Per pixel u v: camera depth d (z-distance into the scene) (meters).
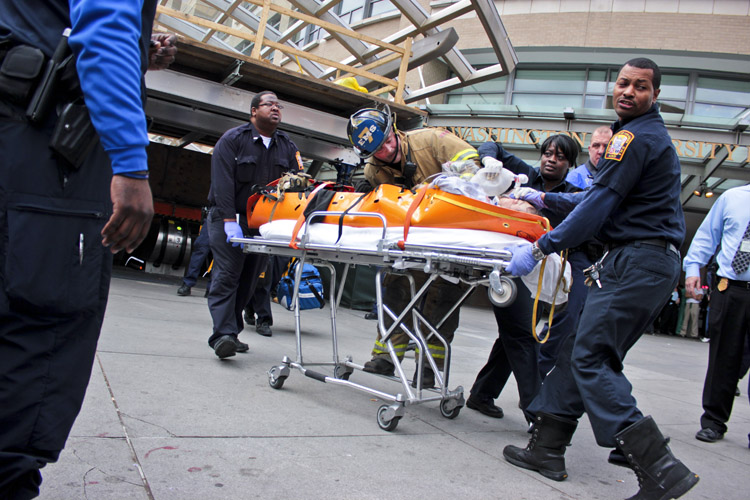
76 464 1.75
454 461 2.29
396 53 7.88
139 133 1.08
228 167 3.64
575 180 3.53
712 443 3.25
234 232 3.46
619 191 2.04
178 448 2.00
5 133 1.05
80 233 1.13
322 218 3.07
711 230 3.56
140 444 1.98
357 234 2.80
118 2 1.07
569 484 2.21
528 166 3.53
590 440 3.00
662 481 1.88
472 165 2.74
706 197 13.06
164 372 3.02
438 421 2.92
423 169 2.98
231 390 2.88
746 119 11.11
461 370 4.48
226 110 7.07
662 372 6.20
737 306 3.28
